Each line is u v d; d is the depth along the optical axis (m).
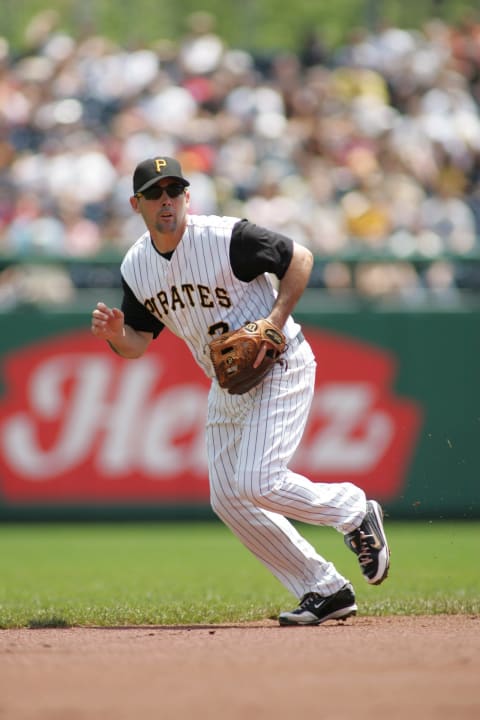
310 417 40.44
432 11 63.16
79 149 51.28
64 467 40.25
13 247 46.38
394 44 58.44
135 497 40.44
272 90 55.56
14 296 40.84
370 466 40.66
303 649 14.80
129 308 18.92
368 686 11.94
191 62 56.03
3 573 30.08
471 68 59.06
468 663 13.39
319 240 47.97
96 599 22.97
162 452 40.41
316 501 18.14
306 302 40.59
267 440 17.92
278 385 18.06
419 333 40.69
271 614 19.91
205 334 18.44
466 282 42.00
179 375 40.28
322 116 55.12
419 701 11.11
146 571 30.56
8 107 53.72
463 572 29.69
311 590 18.41
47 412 40.09
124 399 40.25
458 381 40.75
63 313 39.97
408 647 14.88
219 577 29.11
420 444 40.75
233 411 18.33
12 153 52.28
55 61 56.25
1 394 39.94
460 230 50.62
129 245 44.97
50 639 16.55
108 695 11.62
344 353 40.53
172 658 14.12
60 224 47.66
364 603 21.19
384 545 18.45
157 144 51.62
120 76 55.41
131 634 17.11
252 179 50.53
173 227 17.66
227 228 17.84
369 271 41.28
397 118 55.66
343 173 51.66
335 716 10.41
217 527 40.66
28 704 11.19
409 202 50.66
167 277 18.12
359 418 40.59
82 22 61.50
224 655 14.31
